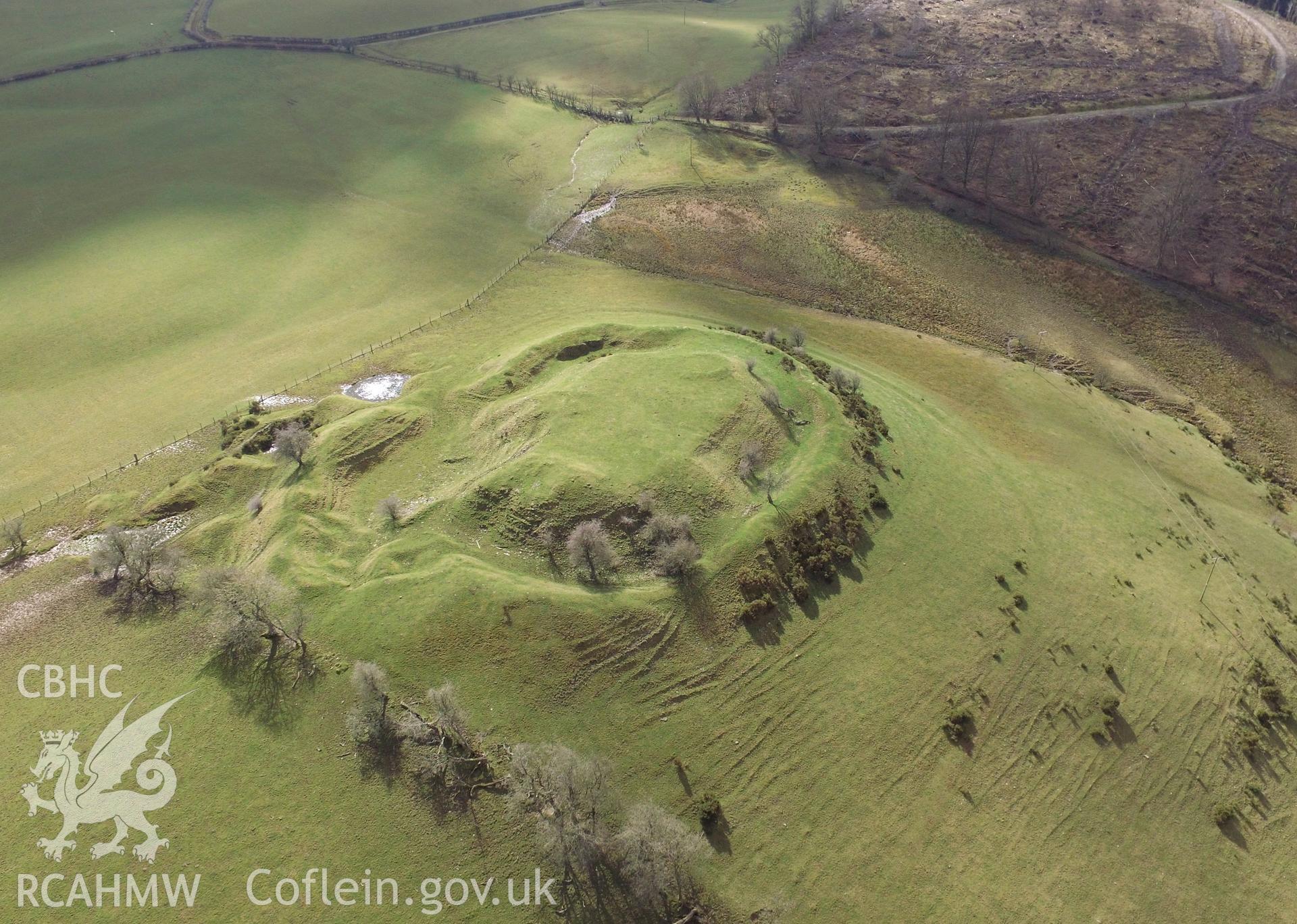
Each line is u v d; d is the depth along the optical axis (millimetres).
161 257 116188
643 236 129500
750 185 146000
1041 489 81688
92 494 77562
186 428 86750
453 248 126062
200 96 172500
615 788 52938
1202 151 154000
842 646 62406
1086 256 127750
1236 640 67750
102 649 60469
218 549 69438
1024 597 68375
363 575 64438
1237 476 91062
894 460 79875
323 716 54938
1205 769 58125
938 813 53781
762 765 55062
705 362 84812
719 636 61281
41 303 105438
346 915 46438
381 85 181625
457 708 52875
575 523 65750
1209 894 51719
